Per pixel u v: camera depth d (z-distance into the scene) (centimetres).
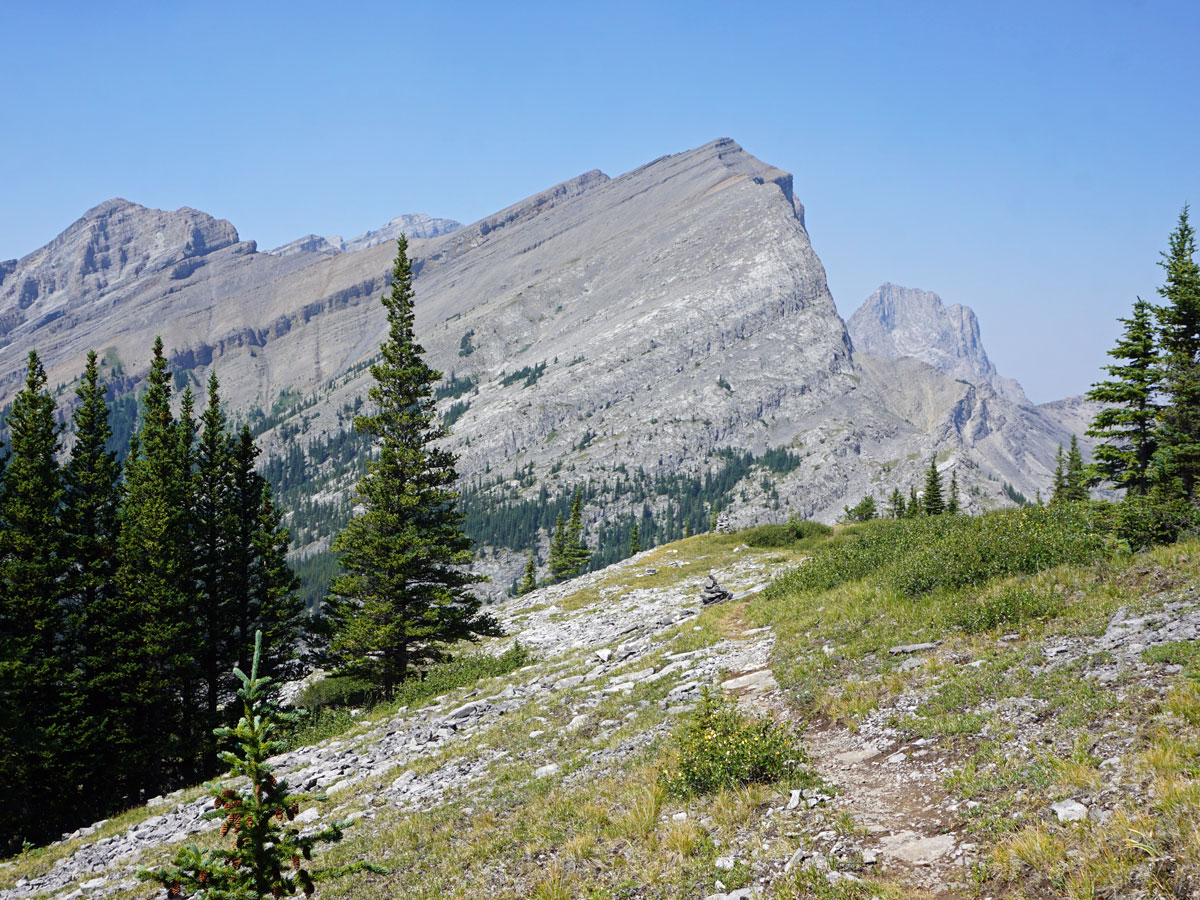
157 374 4284
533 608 5562
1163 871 660
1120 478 2712
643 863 987
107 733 3394
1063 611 1519
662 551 6600
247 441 4444
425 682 3281
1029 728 1070
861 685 1492
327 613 4141
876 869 835
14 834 3055
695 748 1231
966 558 2050
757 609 2786
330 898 1153
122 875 1677
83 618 3553
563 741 1759
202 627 3775
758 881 873
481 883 1069
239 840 637
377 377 4025
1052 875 718
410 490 3916
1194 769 776
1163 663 1108
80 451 4069
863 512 10319
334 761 2244
